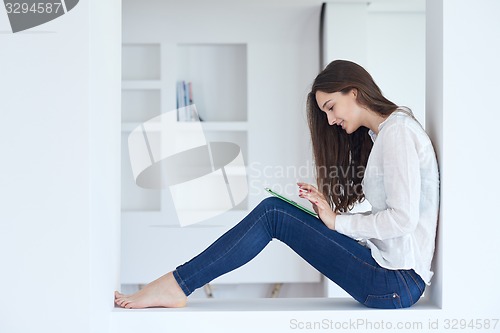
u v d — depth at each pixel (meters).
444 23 2.71
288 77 5.00
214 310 2.68
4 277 2.45
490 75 2.71
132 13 4.94
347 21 4.81
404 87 5.21
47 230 2.46
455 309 2.69
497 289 2.70
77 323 2.45
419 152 2.63
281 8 4.88
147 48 5.18
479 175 2.70
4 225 2.45
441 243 2.71
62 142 2.46
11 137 2.46
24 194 2.46
